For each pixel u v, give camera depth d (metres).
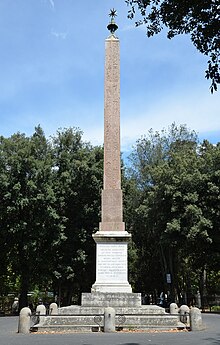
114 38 24.20
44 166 37.81
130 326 16.52
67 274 38.28
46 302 55.50
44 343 12.12
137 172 47.81
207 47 7.75
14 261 37.69
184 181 37.34
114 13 24.64
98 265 19.83
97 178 40.75
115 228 20.92
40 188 37.34
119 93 23.05
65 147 44.22
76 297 52.31
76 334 15.15
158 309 18.33
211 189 35.88
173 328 16.48
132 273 52.16
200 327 16.52
